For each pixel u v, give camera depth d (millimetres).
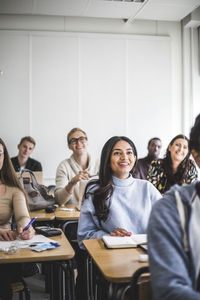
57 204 3406
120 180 2100
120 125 5801
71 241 2740
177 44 6012
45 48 5566
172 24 5992
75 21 5703
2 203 2334
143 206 2076
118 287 1362
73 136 3543
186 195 1066
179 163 3105
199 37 5895
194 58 5961
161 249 985
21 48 5500
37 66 5555
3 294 1931
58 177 3498
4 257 1678
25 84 5527
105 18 5801
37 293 3020
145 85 5875
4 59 5457
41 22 5598
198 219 1024
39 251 1771
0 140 2355
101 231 2045
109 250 1705
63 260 1841
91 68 5711
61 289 2361
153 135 5895
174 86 5996
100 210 2043
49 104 5594
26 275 2039
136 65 5844
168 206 1058
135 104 5848
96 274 1995
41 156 5574
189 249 998
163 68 5930
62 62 5621
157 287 937
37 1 4980
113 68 5773
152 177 3170
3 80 5461
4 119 5477
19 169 4988
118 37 5770
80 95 5680
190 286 952
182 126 6008
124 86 5801
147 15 5602
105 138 5758
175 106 5996
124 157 2076
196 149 1094
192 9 5367
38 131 5570
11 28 5512
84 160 3602
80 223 2121
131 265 1478
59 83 5617
